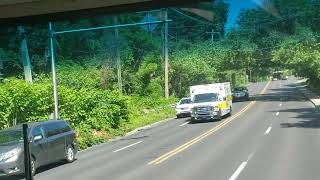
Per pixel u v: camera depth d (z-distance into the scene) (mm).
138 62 57844
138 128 38094
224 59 62281
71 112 31781
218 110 37906
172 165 16297
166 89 59125
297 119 34219
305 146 19469
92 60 43906
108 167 17188
